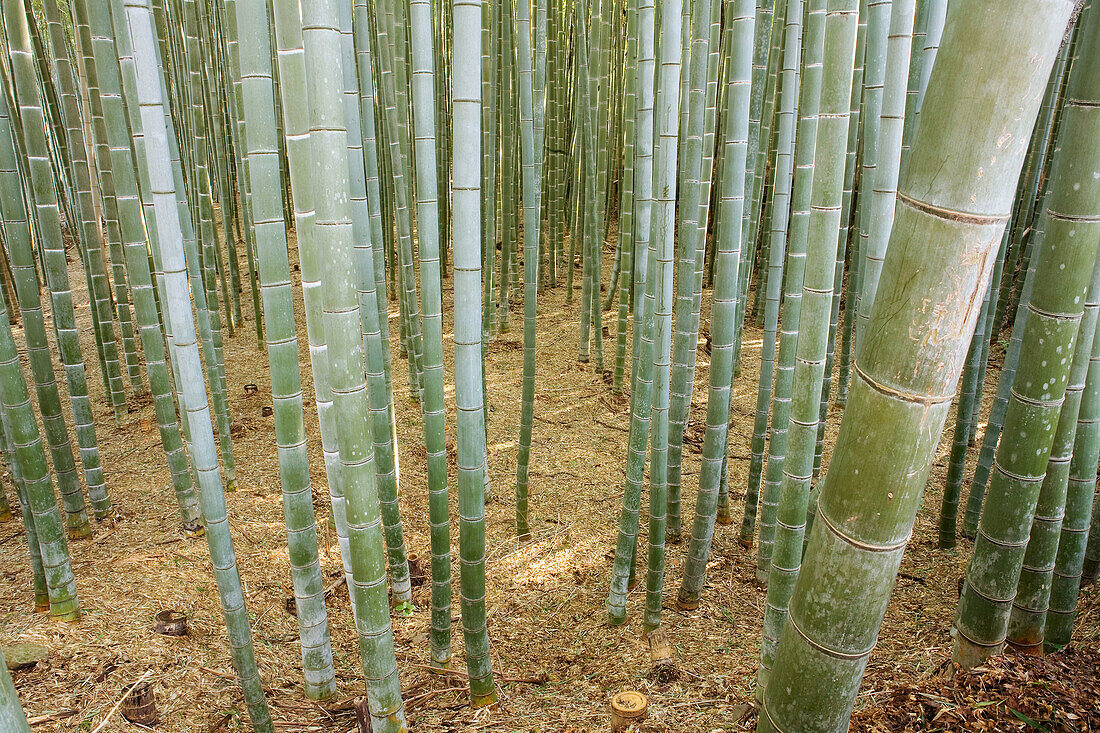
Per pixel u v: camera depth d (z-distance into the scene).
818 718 1.16
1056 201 1.57
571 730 2.34
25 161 6.16
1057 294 1.62
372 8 6.24
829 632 1.10
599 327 5.43
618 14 7.03
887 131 1.79
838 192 1.69
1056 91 3.94
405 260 4.38
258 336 6.16
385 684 2.01
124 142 2.88
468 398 2.12
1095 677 1.95
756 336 6.12
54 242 3.22
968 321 0.89
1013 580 1.93
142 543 3.33
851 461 1.02
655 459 2.59
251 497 3.81
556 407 5.03
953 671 2.07
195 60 4.50
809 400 1.89
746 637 2.78
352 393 1.70
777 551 2.06
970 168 0.83
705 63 2.42
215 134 6.04
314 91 1.48
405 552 3.11
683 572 3.20
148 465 4.18
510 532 3.66
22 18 2.91
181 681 2.47
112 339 4.62
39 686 2.38
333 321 1.63
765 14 3.11
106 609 2.79
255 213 1.89
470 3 1.76
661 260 2.36
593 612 3.03
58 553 2.63
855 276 4.30
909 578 3.09
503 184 5.79
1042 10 0.76
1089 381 1.92
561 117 6.68
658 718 2.31
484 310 5.10
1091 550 2.47
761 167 3.72
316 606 2.41
